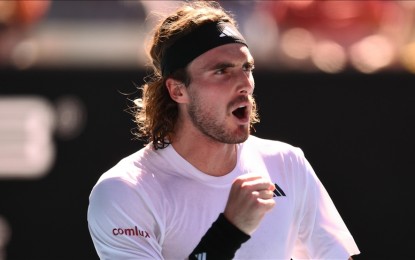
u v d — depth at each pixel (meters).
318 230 9.74
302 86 17.12
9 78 17.23
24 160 17.33
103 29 20.62
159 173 9.04
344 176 17.17
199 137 8.97
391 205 17.22
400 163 17.14
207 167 9.03
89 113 17.19
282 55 19.56
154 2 20.89
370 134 17.14
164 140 9.17
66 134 17.25
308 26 19.97
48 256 17.33
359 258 17.27
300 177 9.54
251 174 8.54
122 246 8.81
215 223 8.47
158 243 8.89
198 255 8.49
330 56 19.42
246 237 8.44
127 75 17.12
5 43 19.52
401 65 18.86
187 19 8.87
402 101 17.11
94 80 17.19
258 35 20.62
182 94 8.96
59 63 17.78
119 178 8.93
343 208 17.23
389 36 19.98
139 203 8.82
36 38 19.91
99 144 17.20
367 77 17.11
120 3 20.97
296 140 17.12
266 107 17.12
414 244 17.17
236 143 8.86
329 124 17.12
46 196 17.34
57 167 17.30
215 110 8.75
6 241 17.38
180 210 8.87
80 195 17.27
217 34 8.73
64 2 20.88
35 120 17.27
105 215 8.86
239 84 8.67
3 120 17.28
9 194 17.39
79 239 17.30
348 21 19.86
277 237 9.16
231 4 20.84
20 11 20.02
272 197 9.10
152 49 9.37
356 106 17.11
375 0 19.91
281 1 20.22
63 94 17.20
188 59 8.79
